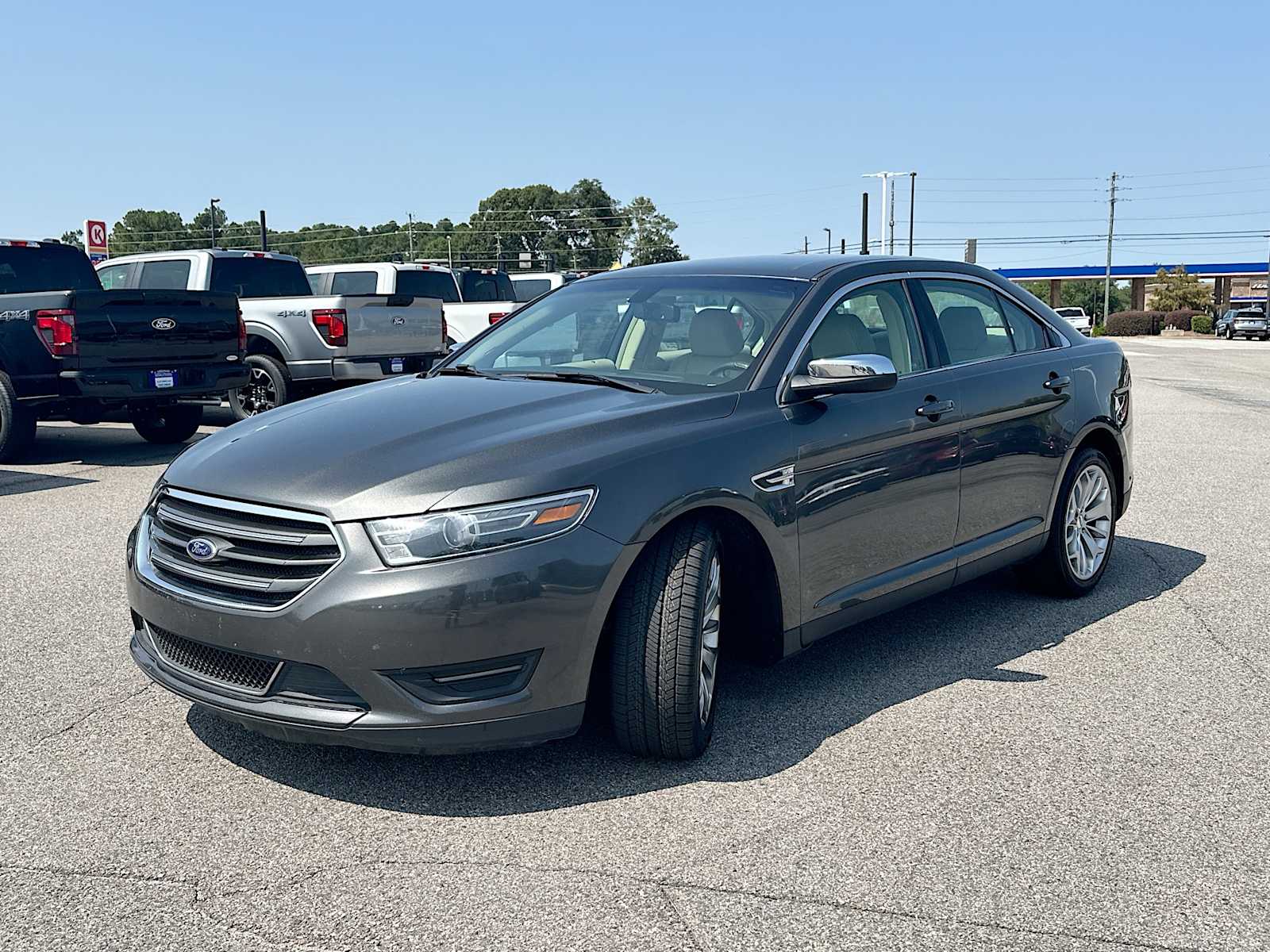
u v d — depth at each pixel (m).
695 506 3.56
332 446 3.55
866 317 4.56
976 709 4.16
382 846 3.14
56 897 2.88
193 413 11.62
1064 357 5.48
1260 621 5.27
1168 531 7.26
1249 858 3.10
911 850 3.13
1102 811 3.37
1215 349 39.62
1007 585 5.91
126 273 12.71
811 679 4.47
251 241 141.62
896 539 4.40
